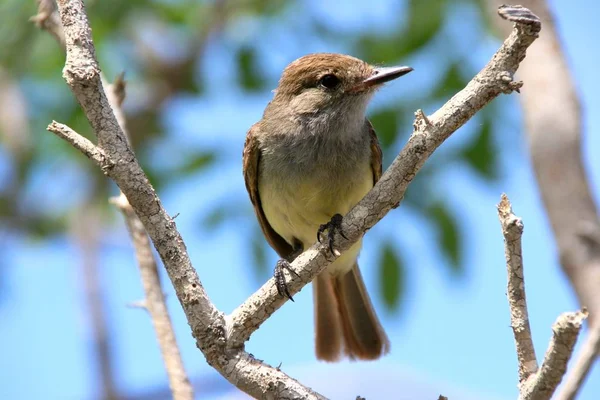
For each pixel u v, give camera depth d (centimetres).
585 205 842
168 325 805
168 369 787
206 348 701
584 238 821
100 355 1421
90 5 1350
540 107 889
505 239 603
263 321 716
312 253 732
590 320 789
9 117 1438
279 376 687
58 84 1400
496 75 682
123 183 689
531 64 913
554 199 848
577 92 901
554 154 862
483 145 1227
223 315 709
